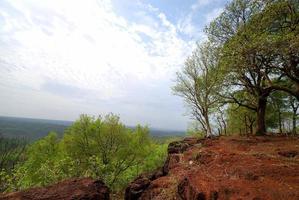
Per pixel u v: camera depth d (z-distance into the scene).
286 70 14.54
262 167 7.89
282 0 15.15
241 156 9.88
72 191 7.18
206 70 25.22
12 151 24.80
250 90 19.95
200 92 26.20
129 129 24.75
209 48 23.94
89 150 23.19
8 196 6.70
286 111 27.72
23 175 17.50
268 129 30.02
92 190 7.45
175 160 13.61
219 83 21.22
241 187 6.48
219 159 9.93
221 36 19.67
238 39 15.77
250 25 16.41
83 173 19.09
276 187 6.15
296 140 14.30
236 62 15.08
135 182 12.27
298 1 15.73
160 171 14.78
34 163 23.62
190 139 19.72
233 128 31.84
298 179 6.56
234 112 28.23
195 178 7.95
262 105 19.33
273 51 13.23
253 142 14.28
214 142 15.47
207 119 25.69
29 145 26.41
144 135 24.98
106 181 20.23
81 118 23.53
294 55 13.47
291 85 19.83
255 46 13.42
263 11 15.88
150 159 26.19
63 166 18.27
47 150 25.20
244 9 18.25
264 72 16.69
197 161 11.41
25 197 6.65
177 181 9.70
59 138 26.19
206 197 6.45
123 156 23.56
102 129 23.53
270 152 10.42
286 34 13.52
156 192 9.89
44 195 6.82
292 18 15.19
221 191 6.44
